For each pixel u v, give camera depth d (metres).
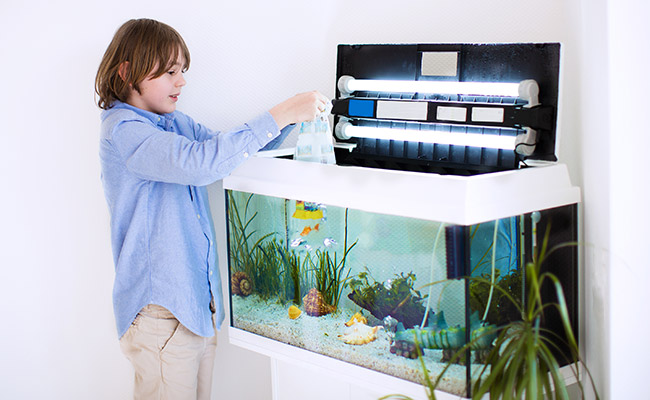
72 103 1.97
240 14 1.88
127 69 1.55
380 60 1.64
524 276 1.31
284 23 1.84
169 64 1.57
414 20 1.69
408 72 1.60
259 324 1.62
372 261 1.34
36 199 2.06
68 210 2.04
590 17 1.30
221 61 1.92
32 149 2.03
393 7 1.71
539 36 1.54
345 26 1.78
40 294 2.12
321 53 1.82
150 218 1.59
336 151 1.75
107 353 2.11
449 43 1.53
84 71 1.94
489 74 1.48
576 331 1.43
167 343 1.61
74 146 1.99
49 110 1.99
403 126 1.61
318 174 1.42
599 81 1.27
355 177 1.35
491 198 1.23
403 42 1.71
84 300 2.09
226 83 1.93
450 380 1.28
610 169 1.23
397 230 1.29
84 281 2.08
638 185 1.23
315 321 1.48
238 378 2.08
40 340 2.15
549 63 1.39
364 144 1.71
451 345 1.26
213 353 1.86
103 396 2.15
